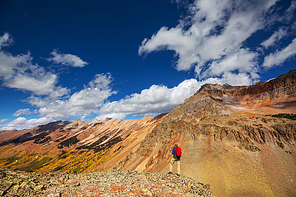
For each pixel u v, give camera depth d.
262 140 62.09
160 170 71.94
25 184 11.38
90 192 11.46
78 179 14.43
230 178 51.56
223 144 65.00
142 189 12.88
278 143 58.84
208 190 17.67
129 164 125.56
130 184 13.81
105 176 16.00
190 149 70.62
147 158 103.31
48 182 12.62
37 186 11.52
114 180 14.70
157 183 15.02
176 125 102.25
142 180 15.30
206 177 54.47
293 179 46.00
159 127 130.88
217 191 49.03
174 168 64.81
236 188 48.19
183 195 13.47
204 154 64.06
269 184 46.66
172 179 16.80
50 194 10.70
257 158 55.62
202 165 59.44
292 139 58.25
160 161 84.50
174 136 95.44
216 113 164.75
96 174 16.64
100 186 12.84
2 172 12.27
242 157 57.31
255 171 51.44
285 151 55.38
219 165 57.16
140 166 98.50
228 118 84.19
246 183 48.75
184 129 93.75
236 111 168.62
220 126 73.06
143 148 129.75
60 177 14.04
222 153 61.16
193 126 89.00
